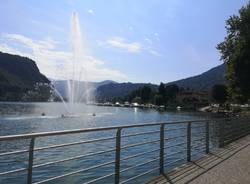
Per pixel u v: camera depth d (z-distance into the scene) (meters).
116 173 8.44
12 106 151.25
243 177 10.25
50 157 19.38
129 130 45.03
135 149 25.12
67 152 21.28
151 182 9.38
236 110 79.38
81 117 86.19
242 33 37.31
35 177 15.67
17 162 17.78
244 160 13.58
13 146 25.77
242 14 37.47
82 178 15.98
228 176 10.36
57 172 16.67
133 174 16.73
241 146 18.89
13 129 51.84
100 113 116.94
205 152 15.86
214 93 144.25
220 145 18.56
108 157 20.84
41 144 26.20
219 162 13.02
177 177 10.09
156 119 98.69
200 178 10.01
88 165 18.16
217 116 124.25
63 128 55.16
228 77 39.22
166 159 19.28
